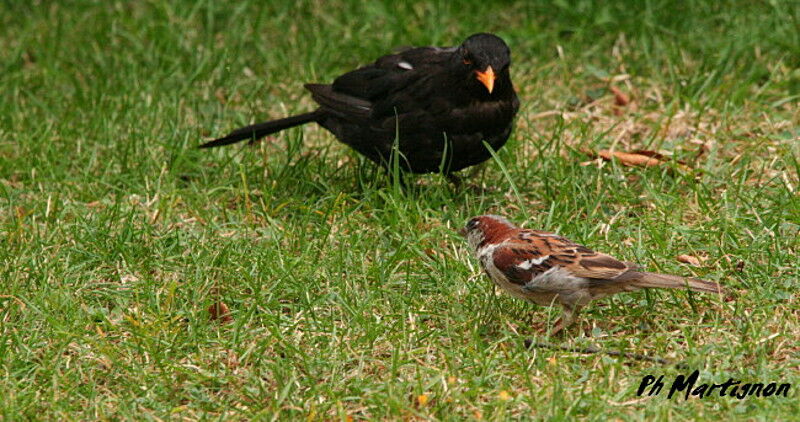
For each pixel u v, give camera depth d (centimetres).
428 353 830
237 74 1477
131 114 1331
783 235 988
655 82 1393
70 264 987
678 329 855
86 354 838
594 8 1535
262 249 1004
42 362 825
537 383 783
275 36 1583
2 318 890
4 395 776
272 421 743
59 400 776
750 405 736
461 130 1083
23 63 1559
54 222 1073
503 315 873
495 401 754
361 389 783
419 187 1173
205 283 944
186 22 1574
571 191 1102
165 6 1592
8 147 1277
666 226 1015
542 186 1154
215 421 757
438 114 1076
